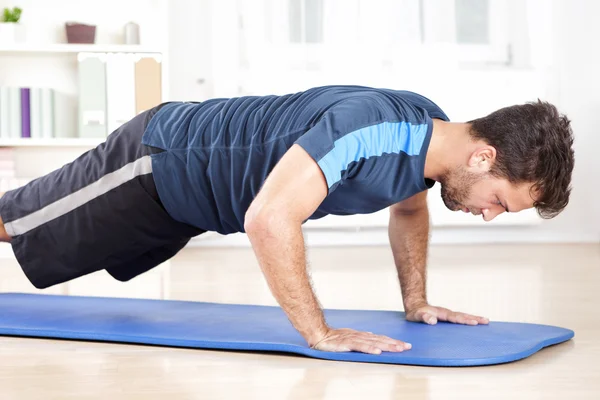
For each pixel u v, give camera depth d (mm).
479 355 1683
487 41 4625
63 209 1973
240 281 3139
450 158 1657
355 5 4465
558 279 3189
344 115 1604
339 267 3625
